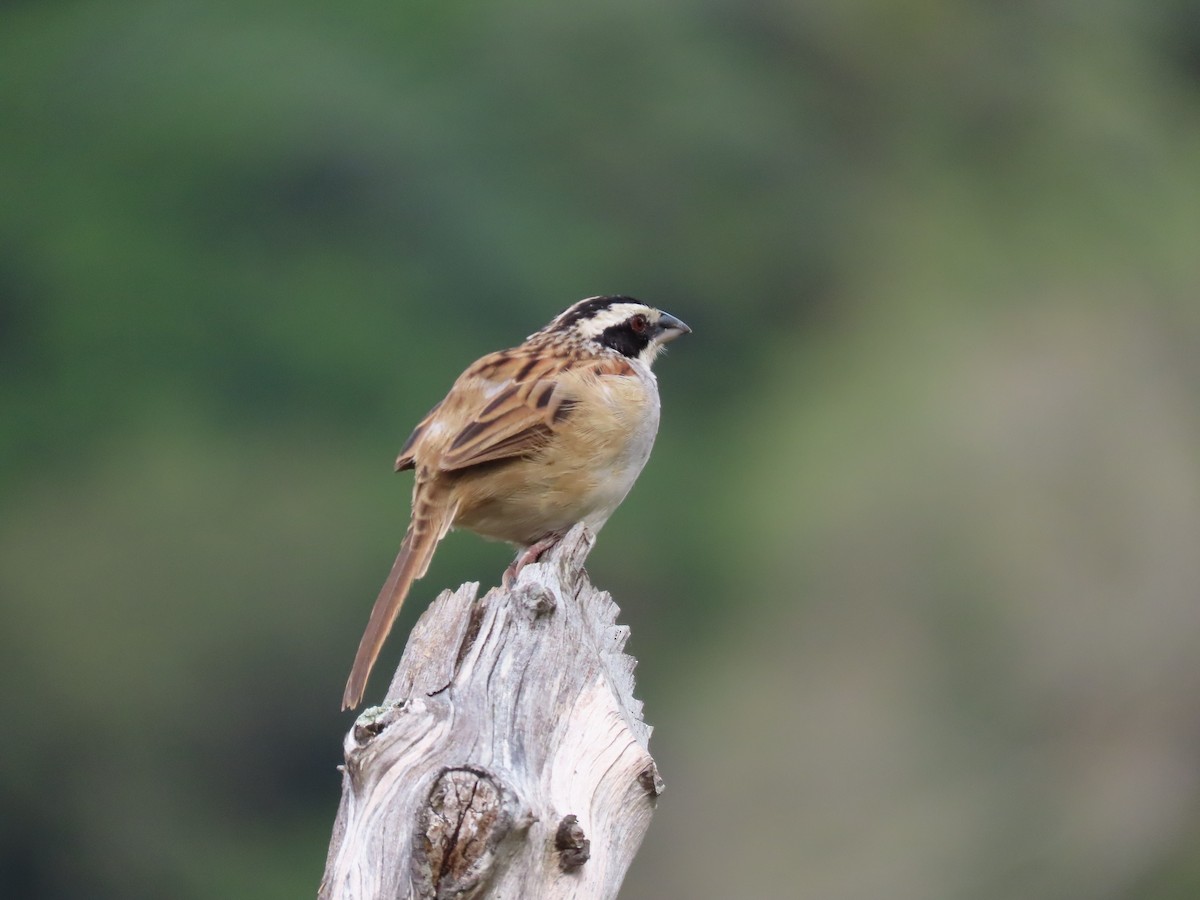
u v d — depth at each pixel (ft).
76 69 81.66
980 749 62.13
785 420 79.71
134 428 73.05
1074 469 72.08
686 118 85.56
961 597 67.72
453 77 82.53
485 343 76.89
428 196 78.48
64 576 68.80
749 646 69.10
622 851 14.43
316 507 71.67
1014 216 90.22
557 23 84.43
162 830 64.59
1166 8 99.14
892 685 65.72
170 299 75.92
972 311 83.71
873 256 87.25
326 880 13.44
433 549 19.99
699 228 84.43
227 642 68.28
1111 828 58.44
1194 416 75.56
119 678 66.95
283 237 77.51
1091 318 82.79
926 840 58.85
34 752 65.98
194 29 82.89
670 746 64.75
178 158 77.97
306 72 80.18
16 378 74.38
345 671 68.18
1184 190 93.15
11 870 64.85
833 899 57.72
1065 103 95.91
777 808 61.05
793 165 87.81
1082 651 65.05
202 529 70.59
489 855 12.92
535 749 14.38
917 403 77.46
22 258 76.43
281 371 74.84
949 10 95.40
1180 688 62.90
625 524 73.61
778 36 92.38
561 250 80.18
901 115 93.71
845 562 70.54
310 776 66.64
